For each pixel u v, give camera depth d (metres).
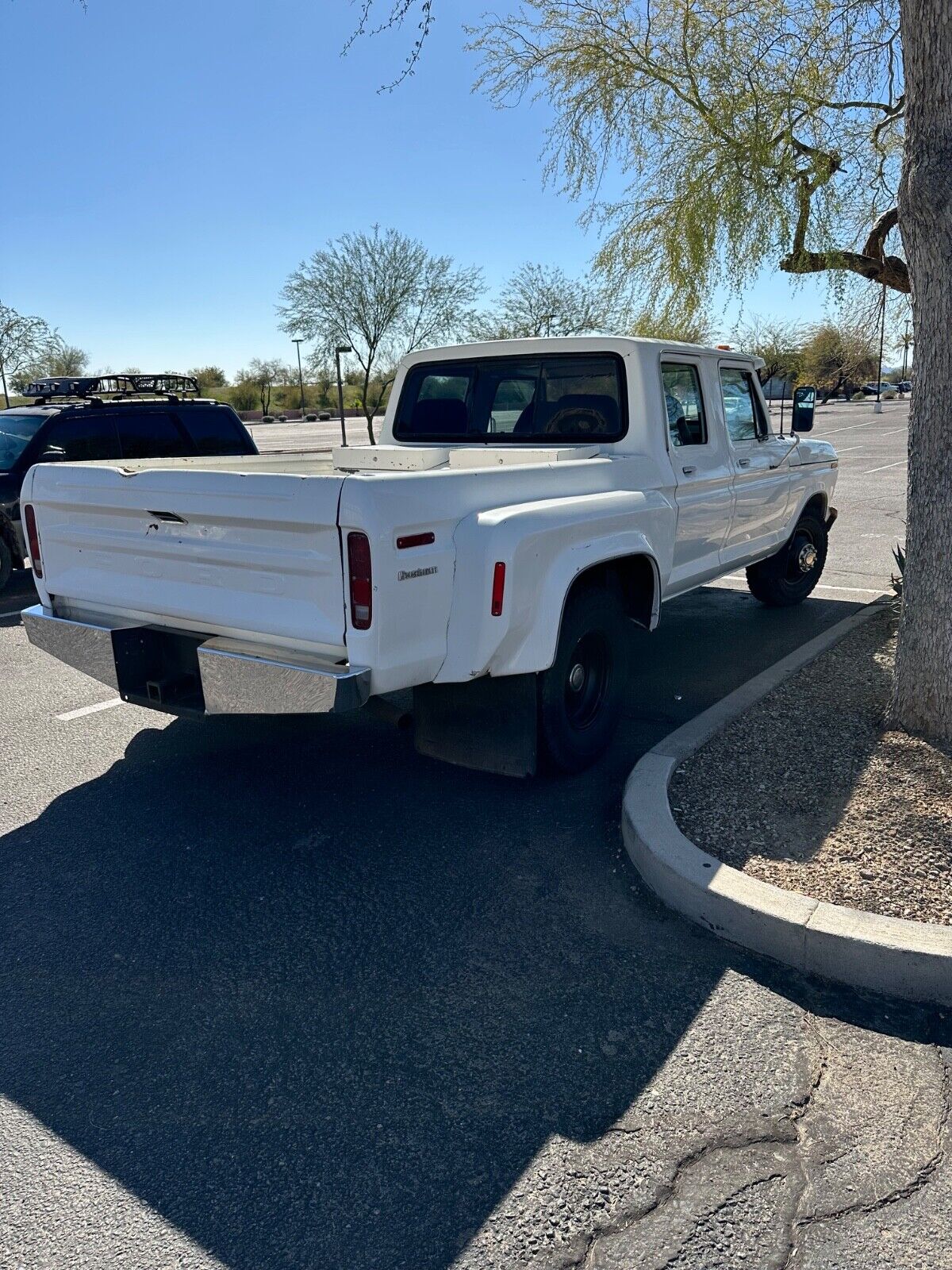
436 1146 2.42
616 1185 2.29
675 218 7.57
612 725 4.82
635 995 2.99
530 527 3.79
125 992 3.09
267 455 6.45
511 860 3.85
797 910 3.12
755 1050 2.73
